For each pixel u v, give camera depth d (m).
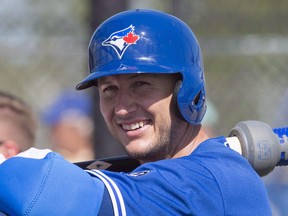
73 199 7.71
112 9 14.38
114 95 8.95
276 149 9.31
